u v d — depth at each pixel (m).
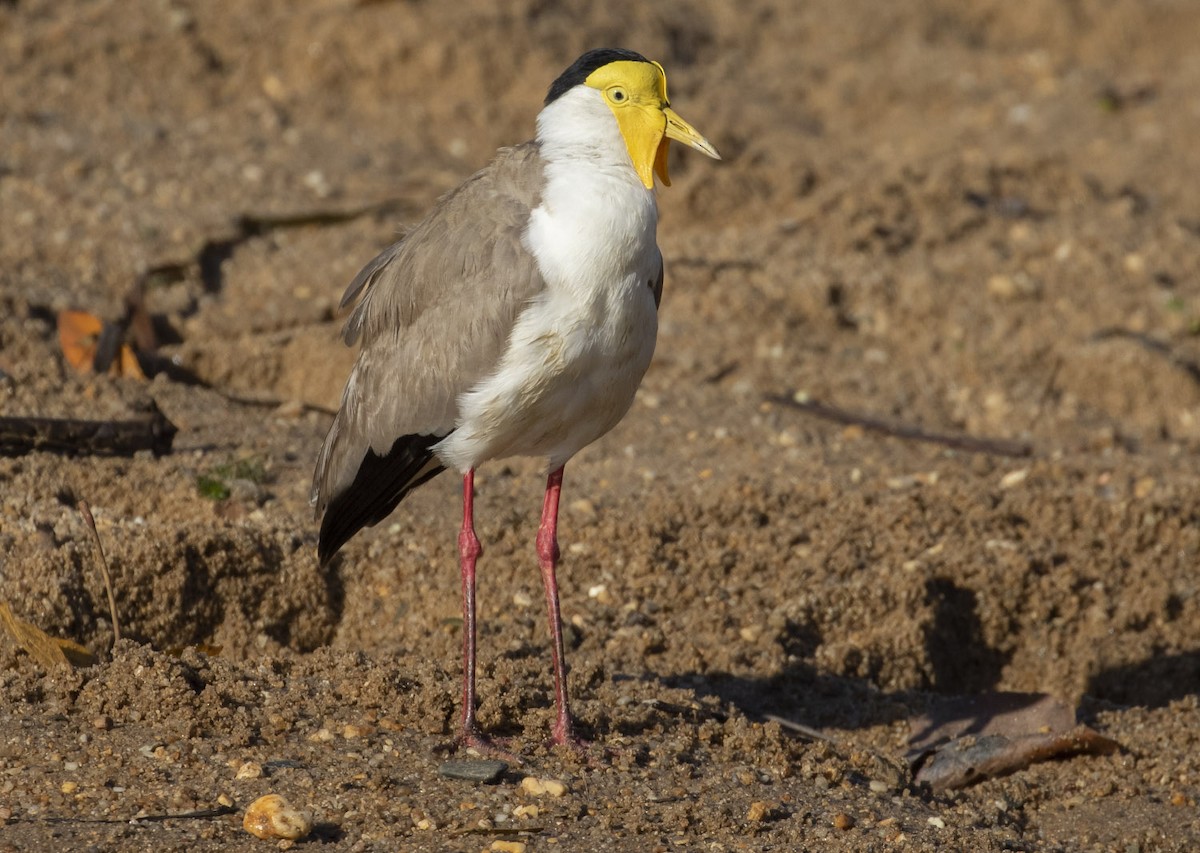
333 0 20.91
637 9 22.81
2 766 8.06
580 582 11.16
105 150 17.81
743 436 13.62
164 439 12.20
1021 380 15.27
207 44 20.05
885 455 13.46
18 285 14.62
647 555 11.29
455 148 19.36
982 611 11.49
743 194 18.17
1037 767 9.59
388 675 9.02
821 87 22.61
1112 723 10.15
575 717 8.98
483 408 8.58
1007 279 16.45
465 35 20.55
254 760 8.27
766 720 9.76
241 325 14.95
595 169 8.43
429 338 8.70
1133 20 25.11
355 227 17.02
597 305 8.34
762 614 10.98
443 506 11.75
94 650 9.67
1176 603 11.75
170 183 17.31
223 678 8.95
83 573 9.93
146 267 15.45
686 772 8.59
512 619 10.61
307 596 10.74
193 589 10.41
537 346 8.37
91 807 7.76
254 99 19.69
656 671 10.27
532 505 11.92
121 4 20.36
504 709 8.92
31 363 13.09
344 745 8.51
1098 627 11.52
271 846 7.55
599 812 8.09
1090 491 12.70
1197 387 14.98
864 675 10.72
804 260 16.84
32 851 7.33
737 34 23.64
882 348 15.80
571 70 8.77
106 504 11.23
